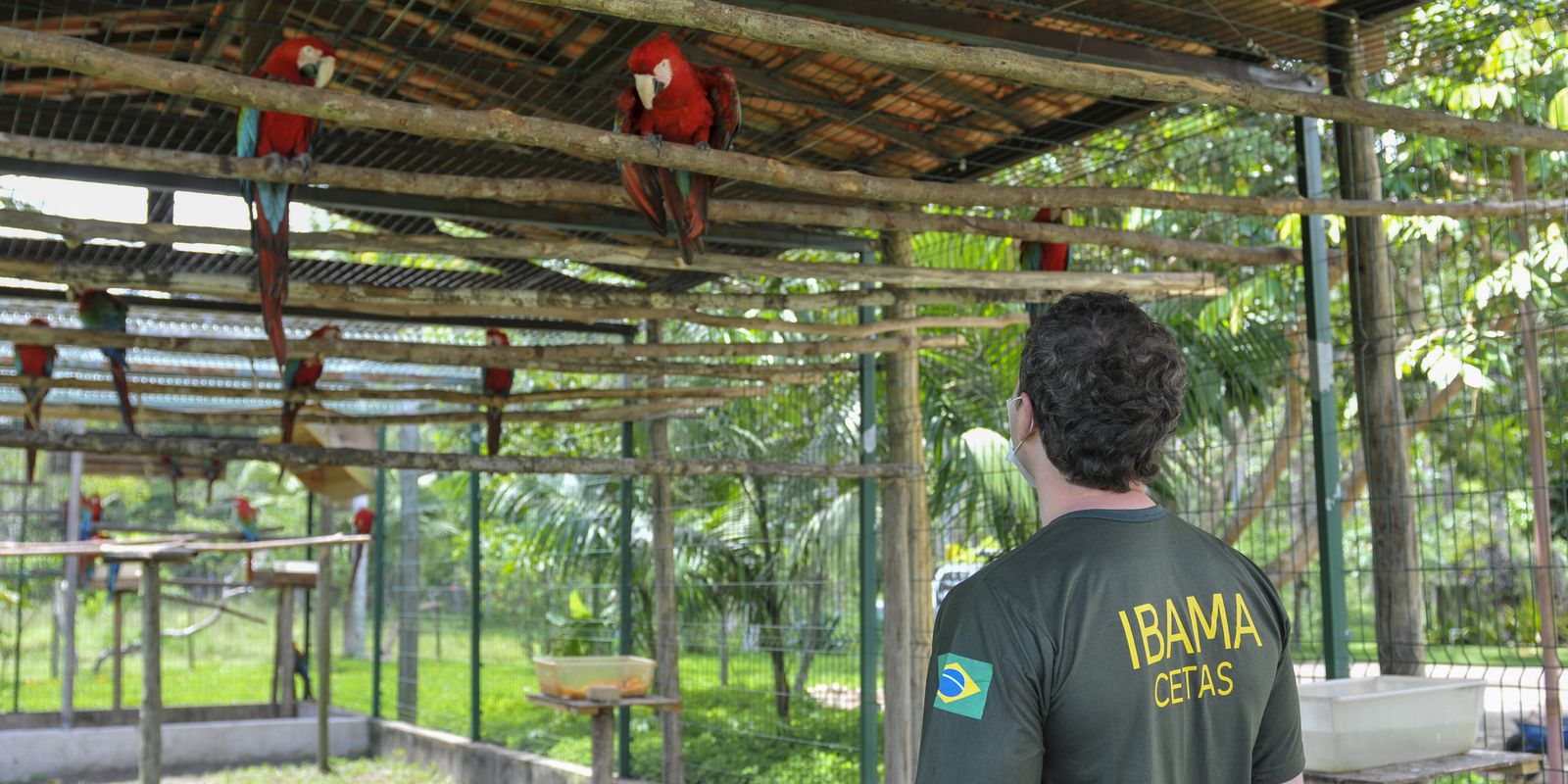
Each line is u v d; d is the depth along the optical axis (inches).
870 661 217.2
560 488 358.6
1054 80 102.4
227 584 409.7
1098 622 58.6
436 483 484.1
